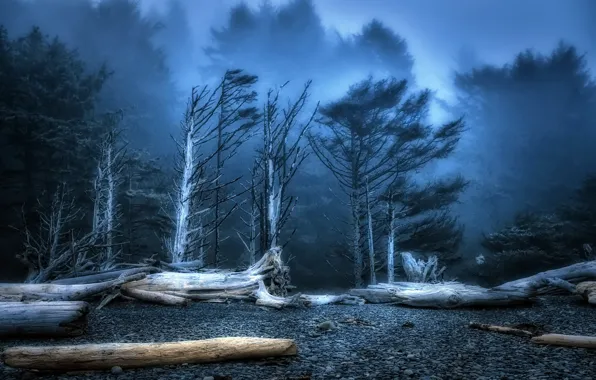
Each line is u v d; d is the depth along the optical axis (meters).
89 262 13.83
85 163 31.12
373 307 11.17
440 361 4.90
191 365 4.64
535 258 29.83
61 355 4.36
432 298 10.80
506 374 4.31
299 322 8.09
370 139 28.56
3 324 6.19
